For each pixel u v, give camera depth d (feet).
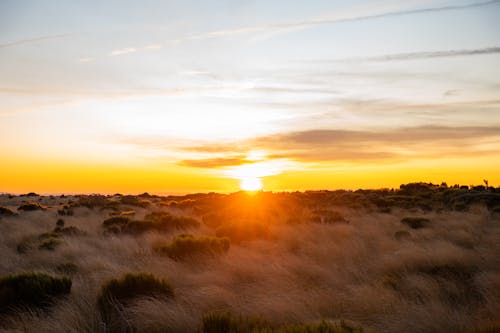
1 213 78.74
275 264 29.04
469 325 17.28
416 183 145.18
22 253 39.27
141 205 108.06
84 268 30.45
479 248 33.55
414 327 17.33
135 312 18.39
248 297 22.62
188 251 34.01
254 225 44.06
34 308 20.56
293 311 19.19
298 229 48.78
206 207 96.99
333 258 32.91
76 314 18.54
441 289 23.34
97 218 73.82
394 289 23.85
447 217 58.85
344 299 21.71
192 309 19.67
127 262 32.01
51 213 84.07
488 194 86.43
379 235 44.65
